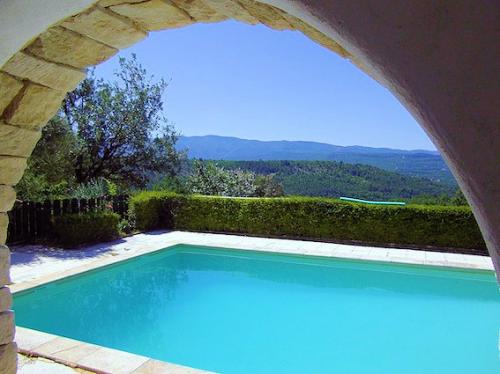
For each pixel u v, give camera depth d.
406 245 9.30
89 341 5.29
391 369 4.71
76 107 14.05
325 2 0.81
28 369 3.46
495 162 0.69
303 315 6.29
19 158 2.12
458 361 4.89
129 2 1.60
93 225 9.09
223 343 5.37
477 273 7.56
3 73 1.79
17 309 5.78
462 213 8.91
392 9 0.74
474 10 0.69
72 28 1.72
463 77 0.70
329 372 4.65
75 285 6.69
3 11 1.29
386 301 6.82
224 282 7.80
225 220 10.91
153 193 11.55
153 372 3.42
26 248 8.41
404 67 0.74
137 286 7.58
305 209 10.14
